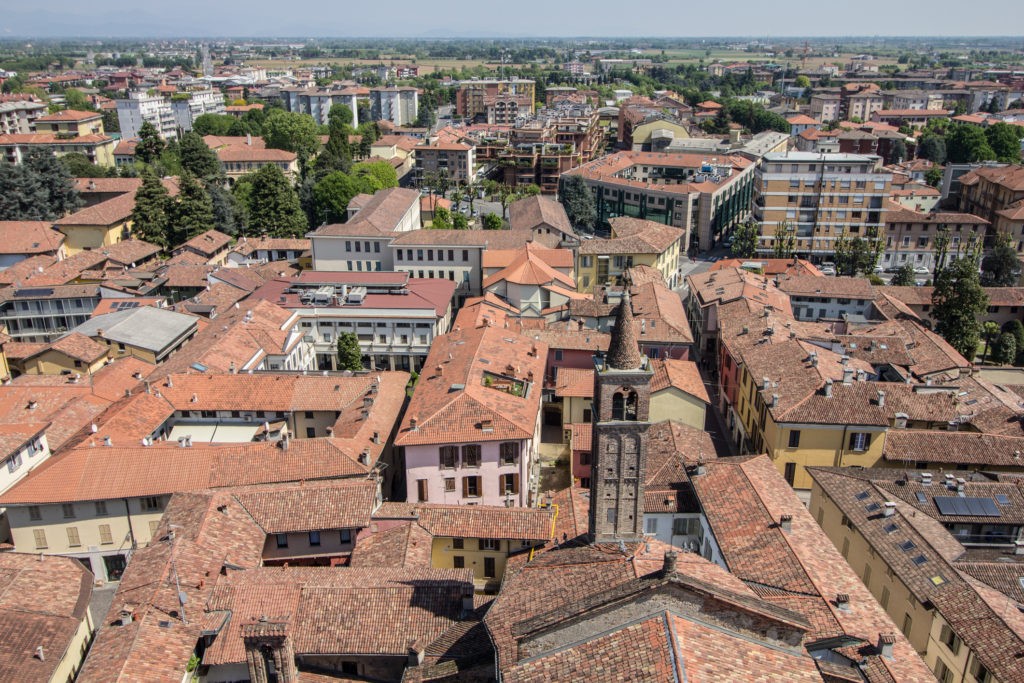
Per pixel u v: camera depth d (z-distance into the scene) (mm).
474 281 152000
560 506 74250
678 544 71500
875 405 85625
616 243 159000
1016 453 81250
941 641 57812
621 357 52250
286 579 61125
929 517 68562
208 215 180625
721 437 106125
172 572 59188
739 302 121312
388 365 124625
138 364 105188
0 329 123500
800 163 182000
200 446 79000
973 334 130750
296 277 137750
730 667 38500
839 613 52125
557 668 40844
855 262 171750
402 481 92938
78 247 171500
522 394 87500
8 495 71812
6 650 54781
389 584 59938
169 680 51031
